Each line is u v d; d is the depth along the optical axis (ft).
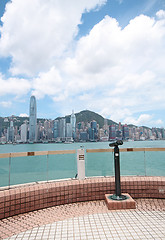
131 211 12.92
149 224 10.61
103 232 9.75
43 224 11.00
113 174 18.03
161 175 17.61
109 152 18.44
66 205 14.66
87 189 15.66
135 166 18.06
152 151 18.03
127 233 9.57
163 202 14.94
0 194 12.28
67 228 10.36
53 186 14.67
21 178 16.05
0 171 15.31
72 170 18.24
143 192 16.12
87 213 12.78
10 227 10.69
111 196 14.93
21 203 12.98
